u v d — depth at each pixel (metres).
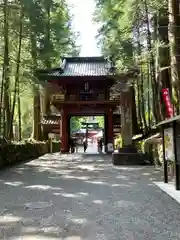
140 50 16.47
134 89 22.56
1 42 16.05
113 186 8.90
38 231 4.64
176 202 6.70
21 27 15.11
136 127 22.30
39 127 25.42
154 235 4.46
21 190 8.28
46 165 15.68
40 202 6.70
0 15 15.52
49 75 23.36
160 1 12.77
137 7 14.53
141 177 10.83
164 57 13.16
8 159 15.23
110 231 4.66
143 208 6.14
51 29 18.44
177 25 10.20
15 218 5.38
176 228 4.81
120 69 17.88
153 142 14.89
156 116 16.88
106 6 17.91
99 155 23.92
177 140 8.08
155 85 16.25
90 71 25.33
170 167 10.72
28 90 18.53
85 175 11.52
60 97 25.17
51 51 17.59
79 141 52.00
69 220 5.25
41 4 15.15
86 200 6.91
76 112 25.89
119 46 17.69
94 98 25.52
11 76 16.30
